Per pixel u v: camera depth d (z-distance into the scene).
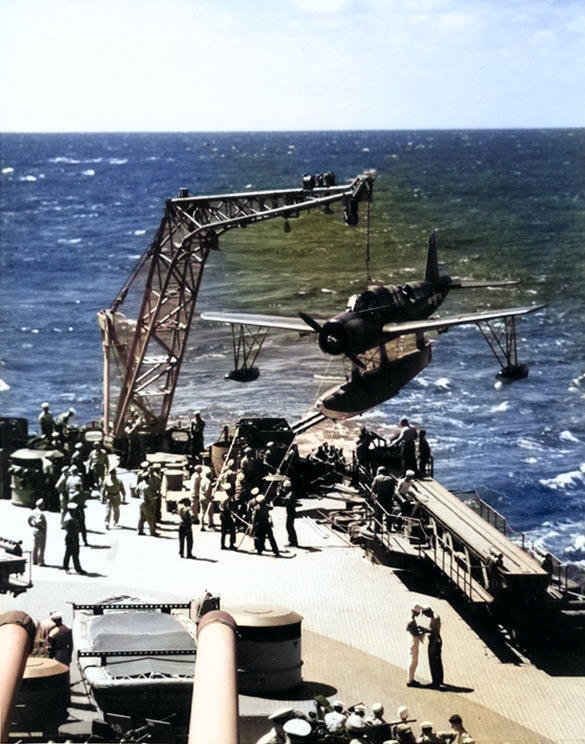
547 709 26.56
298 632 27.12
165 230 50.81
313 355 93.69
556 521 57.12
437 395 83.88
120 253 160.25
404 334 46.50
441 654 28.67
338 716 21.33
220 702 11.78
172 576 33.66
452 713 26.47
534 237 155.25
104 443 47.03
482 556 30.70
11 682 13.16
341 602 32.38
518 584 29.69
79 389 90.81
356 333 44.56
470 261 140.50
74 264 150.25
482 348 98.88
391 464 41.16
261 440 42.72
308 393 82.44
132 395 49.78
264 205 47.69
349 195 45.34
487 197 188.12
